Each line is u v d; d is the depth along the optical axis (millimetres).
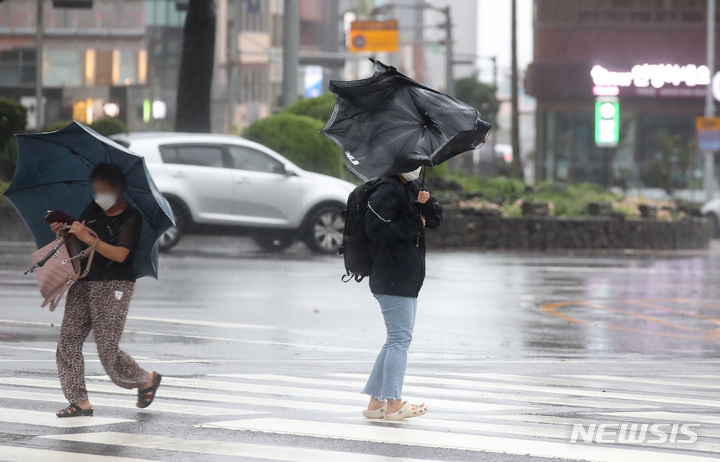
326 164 61000
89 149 17734
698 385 23188
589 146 156250
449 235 64562
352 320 32781
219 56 192500
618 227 70500
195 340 27844
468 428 17453
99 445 15641
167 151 49719
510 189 78812
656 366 26406
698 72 152125
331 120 17906
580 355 28094
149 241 18078
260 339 28562
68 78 164750
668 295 43438
